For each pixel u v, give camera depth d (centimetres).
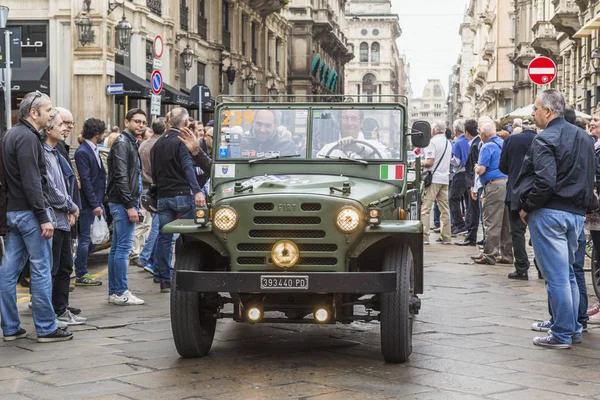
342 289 698
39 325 820
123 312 974
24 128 820
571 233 813
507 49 7462
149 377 686
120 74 2609
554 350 794
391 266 723
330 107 828
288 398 626
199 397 629
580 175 805
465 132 1911
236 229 720
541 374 702
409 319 727
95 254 1565
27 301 1067
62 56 2530
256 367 719
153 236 1251
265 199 716
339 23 7794
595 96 3400
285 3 4772
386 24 15150
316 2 6203
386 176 810
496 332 869
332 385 661
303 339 834
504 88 7450
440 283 1204
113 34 2575
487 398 629
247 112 833
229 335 852
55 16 2517
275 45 5353
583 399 630
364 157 818
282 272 706
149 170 1292
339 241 711
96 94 2508
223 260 788
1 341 831
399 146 818
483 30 9131
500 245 1440
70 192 952
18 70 2492
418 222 729
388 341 718
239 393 639
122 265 1022
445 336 846
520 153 1152
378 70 15200
